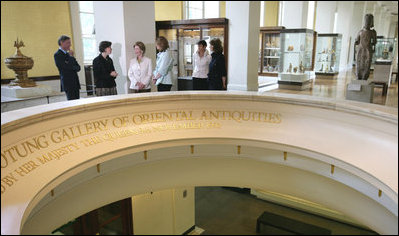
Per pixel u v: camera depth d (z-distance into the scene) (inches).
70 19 278.2
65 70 189.5
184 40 350.3
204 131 156.9
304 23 518.3
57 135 128.9
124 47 229.6
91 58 314.3
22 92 207.6
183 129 158.6
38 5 249.3
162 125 159.5
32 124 118.8
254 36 339.0
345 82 440.8
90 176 134.0
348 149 129.3
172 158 156.7
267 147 147.5
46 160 118.6
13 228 83.4
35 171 111.9
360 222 137.0
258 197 426.0
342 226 366.3
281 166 157.8
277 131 153.2
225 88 220.8
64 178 118.7
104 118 147.9
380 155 119.3
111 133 146.0
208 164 166.1
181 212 338.3
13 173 105.8
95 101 144.2
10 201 96.2
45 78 264.4
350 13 695.1
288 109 155.5
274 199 412.8
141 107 158.7
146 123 157.9
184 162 163.2
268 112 161.5
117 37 231.1
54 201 123.9
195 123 163.2
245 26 326.0
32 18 247.1
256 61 352.2
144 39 243.4
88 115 141.6
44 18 255.3
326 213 375.6
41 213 119.0
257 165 163.5
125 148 140.2
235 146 158.2
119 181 148.7
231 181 169.9
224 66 215.9
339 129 138.6
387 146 119.6
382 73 309.4
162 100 161.8
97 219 277.6
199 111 168.4
